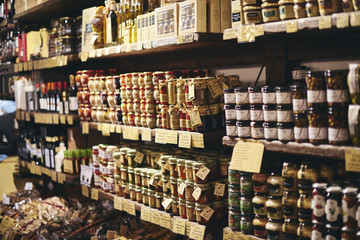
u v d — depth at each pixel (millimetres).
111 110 3045
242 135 1990
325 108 1680
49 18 4418
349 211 1594
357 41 2057
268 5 1835
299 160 2027
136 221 3131
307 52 2252
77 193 4148
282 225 1894
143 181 2727
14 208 4000
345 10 1596
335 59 2232
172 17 2338
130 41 2770
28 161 4492
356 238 1572
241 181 2070
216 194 2307
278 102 1817
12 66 4734
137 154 2834
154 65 3395
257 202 1989
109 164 3100
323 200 1673
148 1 2754
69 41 3516
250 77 2689
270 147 1868
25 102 4508
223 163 2355
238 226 2117
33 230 3457
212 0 2201
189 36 2186
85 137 3744
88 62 4082
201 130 2242
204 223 2285
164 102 2498
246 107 1977
